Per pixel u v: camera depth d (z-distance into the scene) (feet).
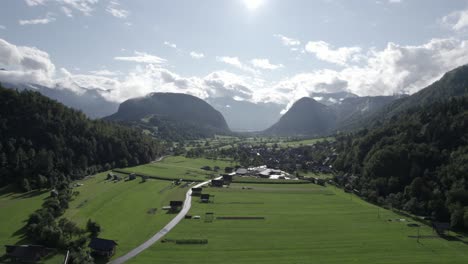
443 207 549.95
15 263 360.89
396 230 499.10
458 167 613.52
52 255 381.19
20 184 624.59
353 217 560.61
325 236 470.80
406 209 587.27
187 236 458.50
